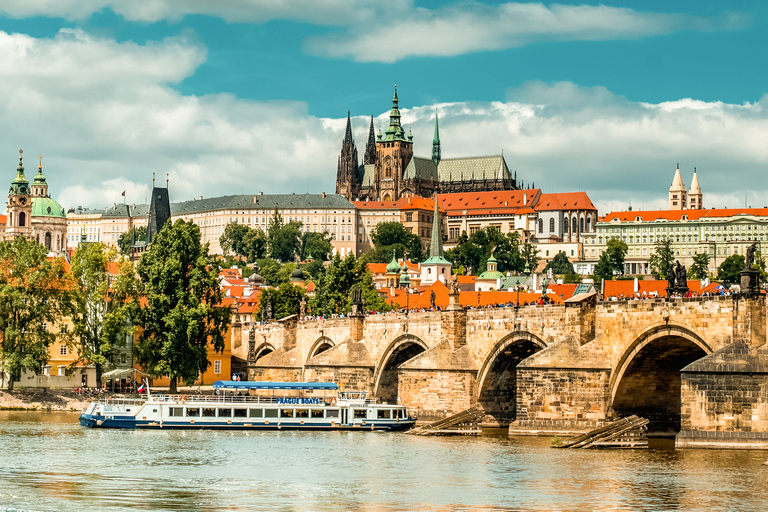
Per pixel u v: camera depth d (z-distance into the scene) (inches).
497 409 7785.4
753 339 5580.7
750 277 5625.0
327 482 5339.6
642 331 6274.6
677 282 6761.8
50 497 4904.0
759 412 5467.5
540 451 6230.3
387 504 4756.4
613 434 6294.3
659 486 4980.3
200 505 4753.9
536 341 7111.2
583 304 6624.0
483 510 4608.8
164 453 6471.5
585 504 4677.7
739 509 4517.7
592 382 6515.8
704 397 5561.0
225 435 7672.2
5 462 5974.4
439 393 7795.3
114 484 5270.7
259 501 4847.4
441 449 6609.3
